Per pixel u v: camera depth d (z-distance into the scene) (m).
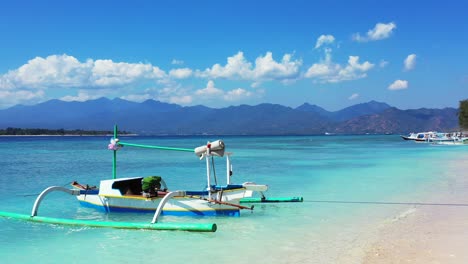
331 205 16.31
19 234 12.14
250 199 16.95
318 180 24.94
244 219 13.79
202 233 11.94
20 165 37.38
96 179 27.03
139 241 11.24
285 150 67.00
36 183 24.80
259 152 60.28
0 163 39.66
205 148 14.42
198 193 14.80
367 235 11.52
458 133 105.81
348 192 19.70
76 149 71.25
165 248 10.57
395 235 11.39
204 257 9.80
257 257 9.73
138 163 39.72
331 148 74.56
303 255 9.81
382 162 38.94
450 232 11.51
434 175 26.62
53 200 18.30
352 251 10.00
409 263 8.87
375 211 15.01
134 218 14.12
